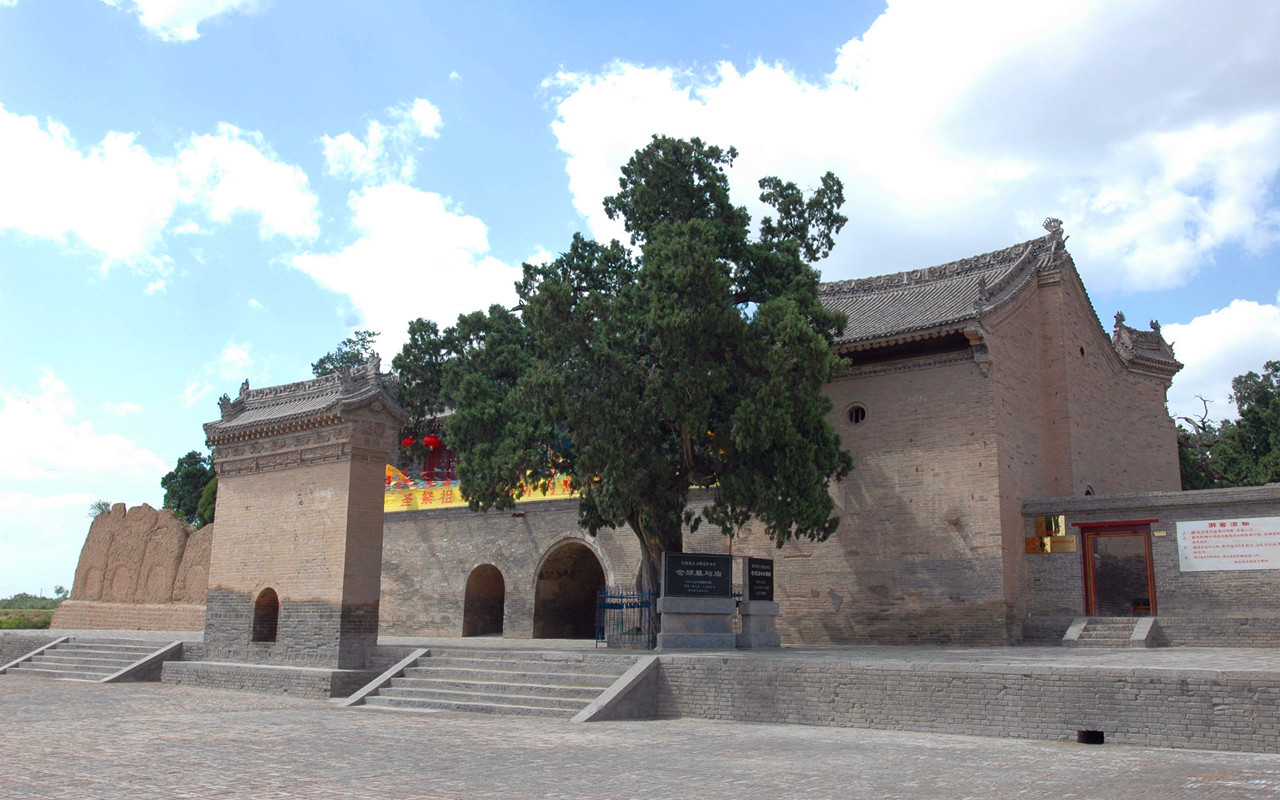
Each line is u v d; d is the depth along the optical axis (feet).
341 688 78.23
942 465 95.50
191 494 204.03
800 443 79.51
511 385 91.30
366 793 35.86
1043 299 106.22
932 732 53.11
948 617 92.58
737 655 64.13
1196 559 84.02
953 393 96.17
